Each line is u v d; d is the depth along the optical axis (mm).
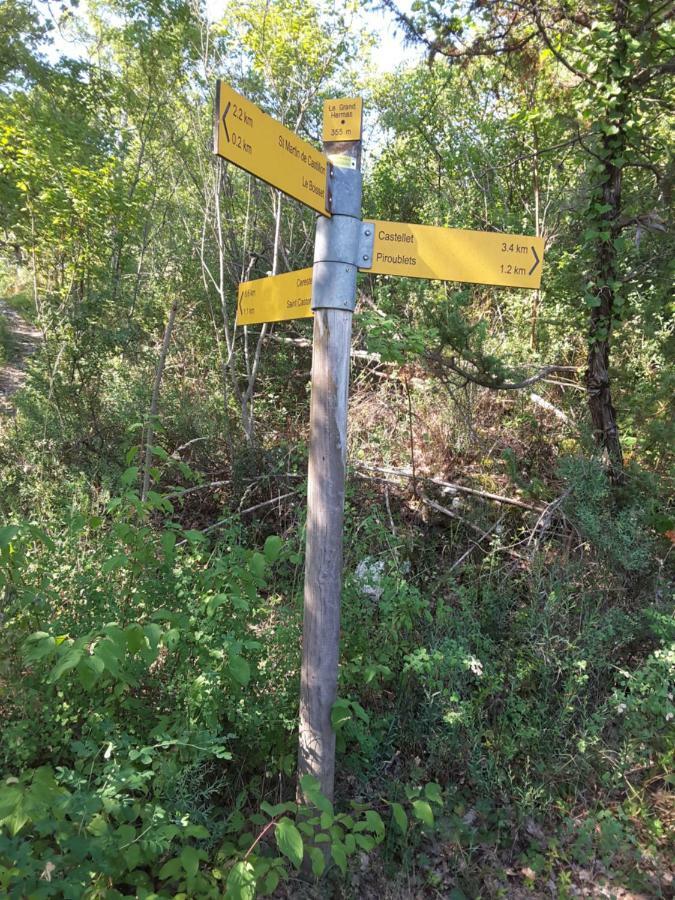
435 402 4805
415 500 4176
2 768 1992
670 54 3568
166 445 5078
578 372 4250
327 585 2141
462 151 8070
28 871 1376
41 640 1847
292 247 7320
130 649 1928
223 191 6418
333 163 2047
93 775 1980
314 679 2172
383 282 6086
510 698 2639
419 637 2922
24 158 5562
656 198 3896
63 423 4930
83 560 2523
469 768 2574
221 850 2051
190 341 6504
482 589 3238
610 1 3537
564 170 6234
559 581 3018
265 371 6379
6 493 4043
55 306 5949
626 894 2297
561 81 4117
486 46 3990
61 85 7707
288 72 5938
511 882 2354
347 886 2215
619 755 2609
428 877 2330
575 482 3553
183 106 6855
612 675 2959
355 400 5234
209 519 4461
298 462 4504
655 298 4227
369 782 2617
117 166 6922
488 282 2150
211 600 2186
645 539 3414
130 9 6984
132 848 1707
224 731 2455
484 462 4422
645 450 4191
